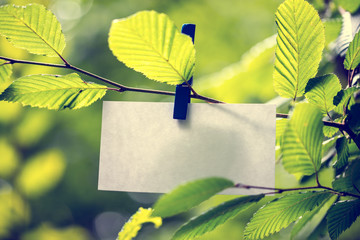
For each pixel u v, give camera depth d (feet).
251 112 1.84
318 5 2.56
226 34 6.89
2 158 5.43
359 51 1.89
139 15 1.69
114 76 7.61
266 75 3.33
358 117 1.87
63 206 8.39
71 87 1.86
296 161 1.74
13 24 1.81
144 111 1.88
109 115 1.89
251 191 1.82
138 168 1.87
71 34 7.71
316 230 2.20
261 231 1.87
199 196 1.65
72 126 7.64
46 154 5.52
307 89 1.86
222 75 3.47
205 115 1.86
